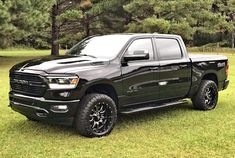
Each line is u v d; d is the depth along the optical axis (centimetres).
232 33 5419
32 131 649
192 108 877
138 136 624
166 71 727
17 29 2059
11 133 635
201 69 815
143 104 704
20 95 616
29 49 6066
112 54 663
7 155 521
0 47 2597
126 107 674
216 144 580
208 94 853
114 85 636
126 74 653
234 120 752
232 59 3106
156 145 573
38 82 586
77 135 625
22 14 2038
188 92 797
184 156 524
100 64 629
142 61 692
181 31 2647
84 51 714
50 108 576
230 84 1349
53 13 3141
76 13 2773
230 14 4900
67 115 583
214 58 859
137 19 2997
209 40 6078
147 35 723
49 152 536
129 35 709
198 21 2998
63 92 575
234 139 609
